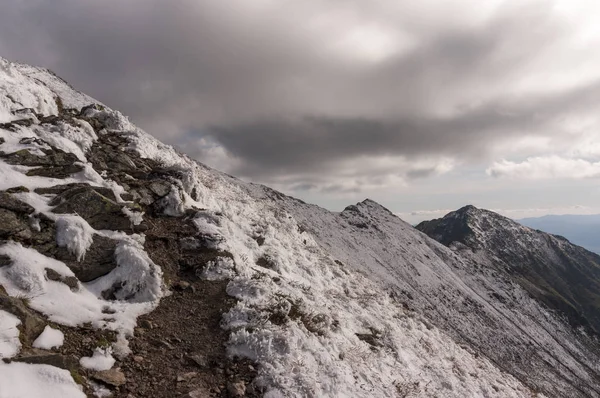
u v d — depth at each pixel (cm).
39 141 1403
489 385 1580
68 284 996
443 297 9369
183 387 809
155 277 1143
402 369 1288
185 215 1600
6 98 1566
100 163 1585
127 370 809
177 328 1008
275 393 854
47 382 662
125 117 2227
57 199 1179
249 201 2517
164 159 2050
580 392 7888
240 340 983
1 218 997
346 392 967
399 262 10019
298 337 1052
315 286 1744
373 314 1689
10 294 861
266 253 1727
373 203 14888
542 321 12212
